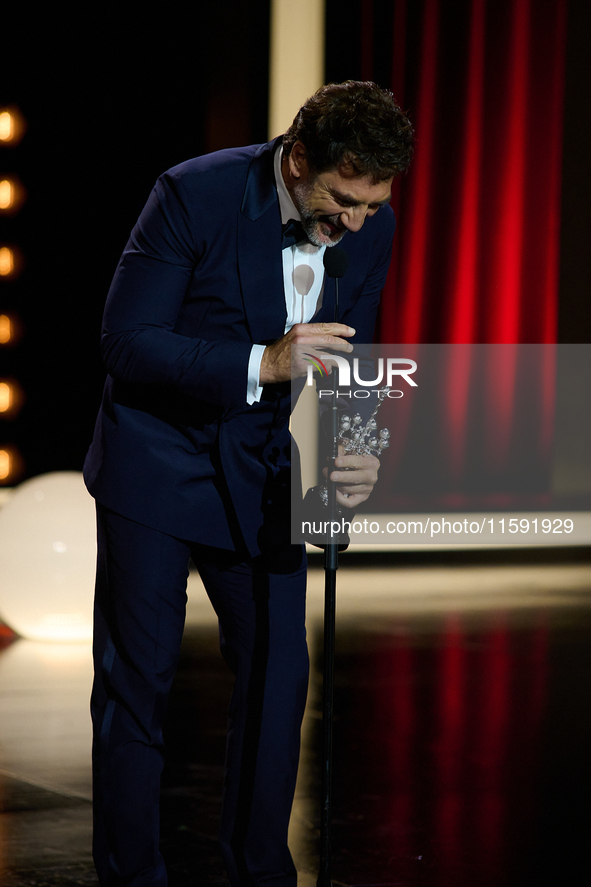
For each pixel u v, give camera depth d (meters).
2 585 17.16
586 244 37.44
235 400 6.73
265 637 7.27
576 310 37.53
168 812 9.88
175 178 6.84
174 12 34.69
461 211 36.03
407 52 35.16
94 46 34.62
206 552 7.35
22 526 17.17
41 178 34.84
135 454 7.05
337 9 34.28
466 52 35.59
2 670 15.49
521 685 14.94
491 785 10.89
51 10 34.22
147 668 7.07
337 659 16.23
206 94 34.94
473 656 16.66
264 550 7.20
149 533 7.04
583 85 36.91
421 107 35.34
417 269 35.84
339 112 6.24
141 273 6.87
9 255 35.00
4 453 35.41
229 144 34.53
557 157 36.81
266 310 6.96
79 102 34.78
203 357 6.69
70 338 35.59
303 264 7.09
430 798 10.48
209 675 15.10
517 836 9.53
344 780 10.96
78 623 17.14
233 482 7.10
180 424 7.12
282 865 7.35
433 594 22.14
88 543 17.17
